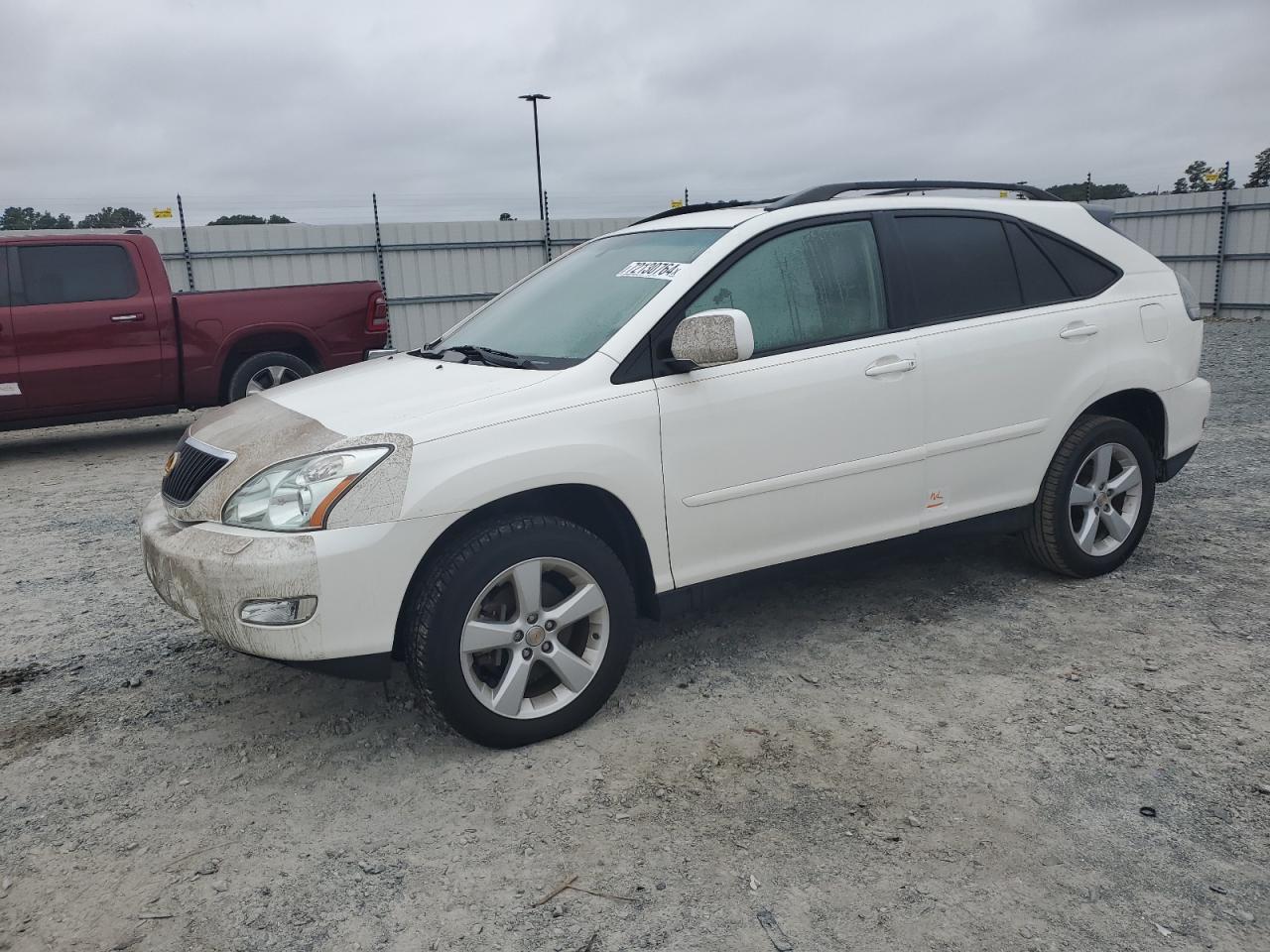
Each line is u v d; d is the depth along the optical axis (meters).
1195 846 2.61
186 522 3.25
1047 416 4.26
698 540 3.53
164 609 4.75
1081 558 4.48
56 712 3.67
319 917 2.46
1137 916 2.35
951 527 4.14
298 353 9.80
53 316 8.51
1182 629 4.00
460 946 2.33
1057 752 3.10
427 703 3.16
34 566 5.57
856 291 3.87
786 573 3.78
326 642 2.94
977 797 2.86
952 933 2.31
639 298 3.60
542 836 2.76
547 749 3.24
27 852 2.78
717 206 4.41
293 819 2.90
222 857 2.73
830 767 3.05
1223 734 3.17
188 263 18.30
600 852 2.67
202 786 3.10
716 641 4.07
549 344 3.65
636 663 3.88
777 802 2.87
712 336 3.21
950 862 2.57
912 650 3.91
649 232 4.14
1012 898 2.42
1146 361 4.50
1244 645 3.83
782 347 3.66
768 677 3.71
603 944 2.32
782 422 3.61
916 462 3.95
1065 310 4.31
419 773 3.13
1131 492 4.62
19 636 4.47
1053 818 2.75
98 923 2.46
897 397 3.85
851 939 2.30
